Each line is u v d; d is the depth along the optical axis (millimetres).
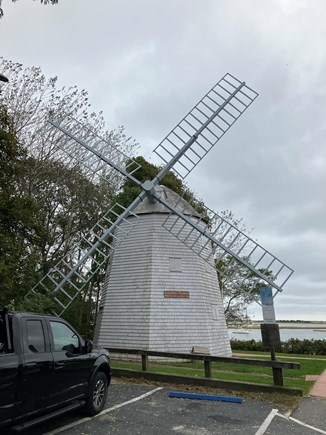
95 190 27078
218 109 20828
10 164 14391
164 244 19547
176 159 19969
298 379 13438
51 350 6941
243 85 21469
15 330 6266
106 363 8594
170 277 19016
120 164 20203
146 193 19578
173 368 14789
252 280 19062
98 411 8305
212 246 19766
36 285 15445
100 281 28844
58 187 26359
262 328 12469
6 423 5691
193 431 7438
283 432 7500
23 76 22859
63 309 16484
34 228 14578
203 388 10930
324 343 27875
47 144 23891
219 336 19594
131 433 7215
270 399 9938
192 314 18656
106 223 22531
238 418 8352
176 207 19812
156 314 18172
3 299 12898
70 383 7305
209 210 20797
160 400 9656
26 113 22547
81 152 20547
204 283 19750
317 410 9094
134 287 19047
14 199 13906
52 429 7258
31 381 6207
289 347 28547
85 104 25891
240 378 12352
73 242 26078
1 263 11766
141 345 17766
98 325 20734
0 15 10656
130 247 20094
